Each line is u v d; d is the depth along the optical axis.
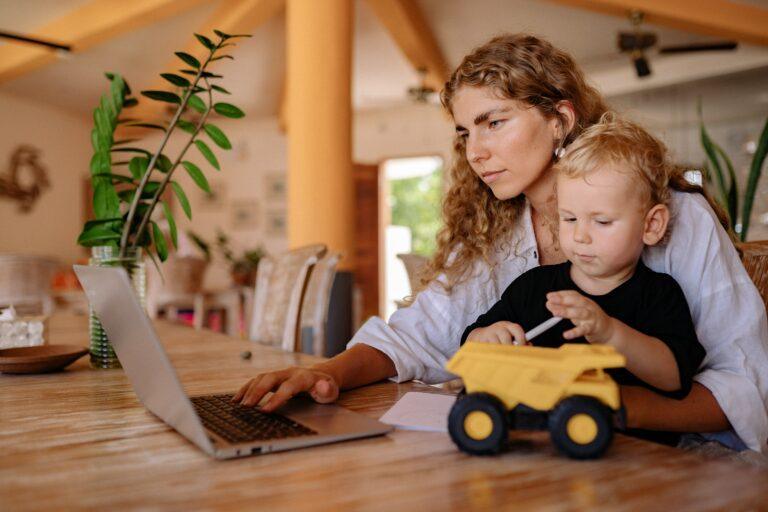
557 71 1.08
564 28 6.05
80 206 8.74
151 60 6.80
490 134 1.08
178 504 0.55
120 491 0.59
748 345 0.94
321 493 0.58
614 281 0.90
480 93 1.07
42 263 5.01
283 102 8.22
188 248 5.93
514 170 1.09
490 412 0.67
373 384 1.12
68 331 2.11
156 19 5.60
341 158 4.55
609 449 0.70
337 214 4.53
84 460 0.69
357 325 6.14
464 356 0.71
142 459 0.69
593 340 0.74
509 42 1.09
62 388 1.15
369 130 9.11
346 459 0.68
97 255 1.42
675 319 0.84
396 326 1.23
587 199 0.80
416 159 8.80
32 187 8.00
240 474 0.64
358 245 8.56
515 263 1.26
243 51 6.66
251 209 9.41
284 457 0.69
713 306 0.96
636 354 0.75
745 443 0.87
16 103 7.80
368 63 7.18
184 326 2.34
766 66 6.44
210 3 5.64
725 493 0.57
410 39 5.85
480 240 1.25
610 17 5.79
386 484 0.60
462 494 0.57
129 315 0.75
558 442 0.66
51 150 8.29
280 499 0.56
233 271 6.14
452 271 1.25
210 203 9.34
